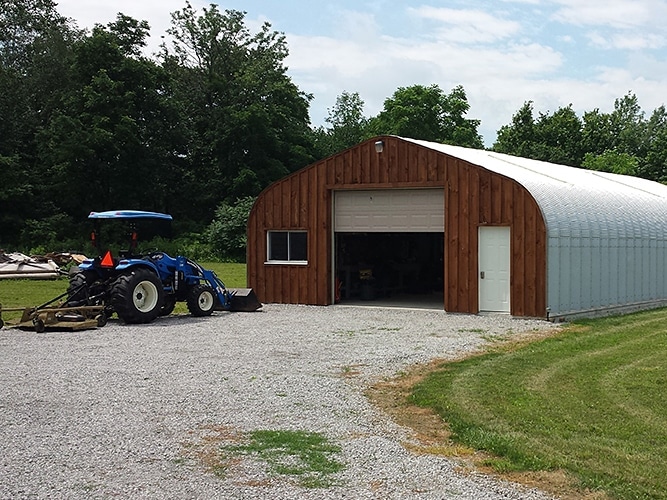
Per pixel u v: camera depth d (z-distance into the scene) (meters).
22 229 44.41
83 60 47.34
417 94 60.50
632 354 11.22
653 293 19.38
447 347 11.97
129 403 7.98
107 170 46.41
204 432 6.89
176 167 51.72
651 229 19.33
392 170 18.02
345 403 8.08
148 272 15.18
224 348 11.74
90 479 5.61
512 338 13.06
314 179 19.20
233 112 52.78
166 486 5.46
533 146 54.97
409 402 8.16
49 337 12.97
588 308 16.72
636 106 76.69
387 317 16.28
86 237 44.28
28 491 5.35
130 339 12.73
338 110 75.12
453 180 16.98
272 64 58.38
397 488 5.42
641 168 51.97
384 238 22.78
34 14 54.41
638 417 7.41
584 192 18.19
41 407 7.80
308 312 17.42
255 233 20.05
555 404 7.95
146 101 48.22
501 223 16.23
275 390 8.67
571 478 5.59
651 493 5.27
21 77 51.69
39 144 47.19
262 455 6.19
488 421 7.25
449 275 16.98
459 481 5.57
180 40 57.38
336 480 5.59
